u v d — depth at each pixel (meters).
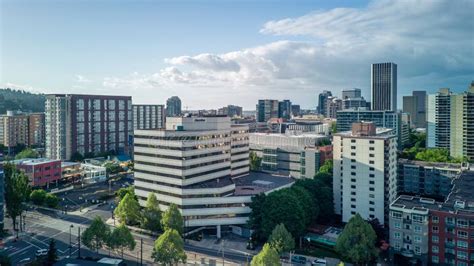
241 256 135.12
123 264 118.06
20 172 196.00
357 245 123.75
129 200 160.50
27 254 134.38
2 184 143.50
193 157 162.38
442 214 127.69
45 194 191.50
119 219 163.12
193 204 157.75
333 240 147.75
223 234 159.88
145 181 170.25
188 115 194.50
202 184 166.38
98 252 136.25
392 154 171.12
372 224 149.25
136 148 172.88
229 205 159.12
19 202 158.50
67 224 168.75
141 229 160.12
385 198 164.50
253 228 148.62
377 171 162.62
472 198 144.75
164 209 163.62
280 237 126.31
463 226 123.94
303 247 144.50
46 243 145.62
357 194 167.88
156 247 116.06
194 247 143.88
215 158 175.38
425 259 129.62
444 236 127.44
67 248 140.12
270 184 185.25
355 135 172.75
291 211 141.62
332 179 195.62
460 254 124.56
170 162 161.75
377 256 127.25
